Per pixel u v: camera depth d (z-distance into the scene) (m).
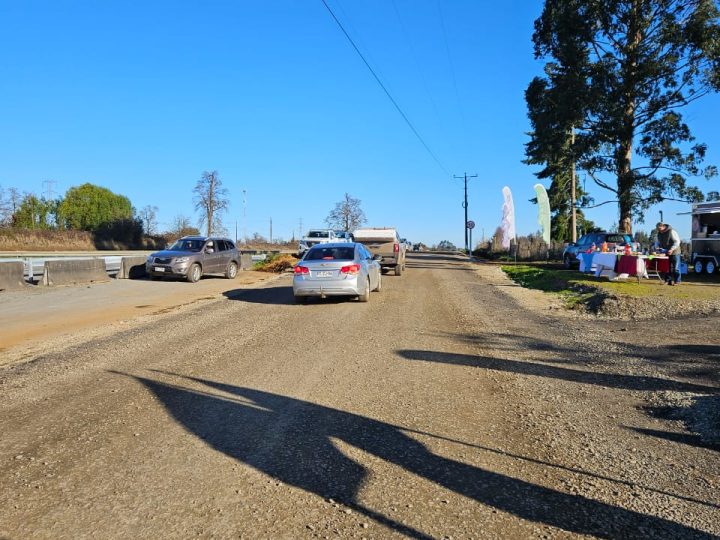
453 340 9.69
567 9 30.95
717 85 28.28
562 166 40.12
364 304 13.98
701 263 21.89
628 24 30.02
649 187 29.77
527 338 9.93
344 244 14.79
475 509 3.97
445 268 28.73
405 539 3.59
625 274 17.30
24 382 7.03
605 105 29.95
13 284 16.89
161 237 67.62
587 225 53.50
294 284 13.87
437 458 4.82
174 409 6.02
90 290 17.20
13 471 4.51
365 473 4.51
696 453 4.99
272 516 3.84
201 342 9.46
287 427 5.51
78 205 68.31
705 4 27.77
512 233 32.38
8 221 57.41
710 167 29.36
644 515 3.91
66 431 5.37
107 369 7.67
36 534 3.61
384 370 7.67
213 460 4.73
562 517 3.87
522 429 5.54
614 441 5.25
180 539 3.57
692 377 7.28
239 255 23.59
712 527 3.76
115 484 4.29
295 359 8.27
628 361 8.23
